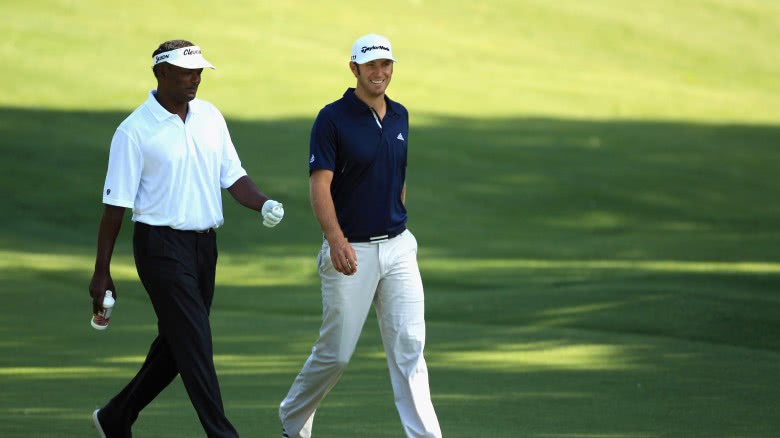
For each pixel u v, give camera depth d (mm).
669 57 149125
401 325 20188
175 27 131125
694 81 140375
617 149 102938
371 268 20062
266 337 38438
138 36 126125
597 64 141375
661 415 23984
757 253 70500
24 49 117812
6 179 83562
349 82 116562
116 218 18359
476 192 87750
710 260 67000
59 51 118312
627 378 29234
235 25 135500
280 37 132250
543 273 59906
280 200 82688
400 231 20359
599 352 34156
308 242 73375
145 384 19141
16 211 77625
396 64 127812
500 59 136250
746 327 39031
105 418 19062
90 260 62781
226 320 43312
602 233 78875
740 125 117625
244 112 104375
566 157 98938
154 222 18438
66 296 48281
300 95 110562
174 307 18422
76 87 108250
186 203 18516
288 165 90625
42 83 108500
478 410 24500
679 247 72938
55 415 23047
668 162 99875
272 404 25219
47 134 94500
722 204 88500
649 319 40719
